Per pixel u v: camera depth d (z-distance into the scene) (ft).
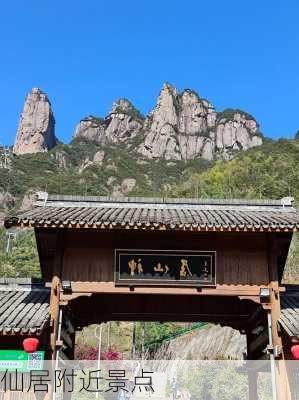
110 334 209.26
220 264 53.72
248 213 57.88
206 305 63.41
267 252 54.13
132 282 52.65
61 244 53.57
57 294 52.01
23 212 53.67
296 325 49.26
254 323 61.31
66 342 58.75
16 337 49.93
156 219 52.34
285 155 386.11
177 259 53.42
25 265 302.86
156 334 203.72
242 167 386.11
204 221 51.98
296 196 312.50
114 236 54.34
